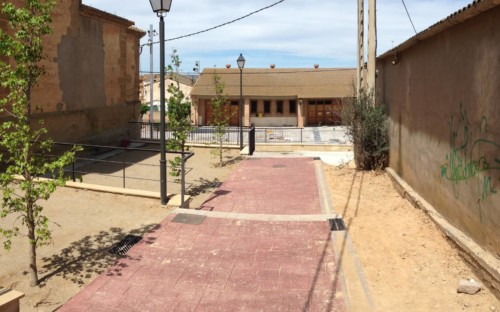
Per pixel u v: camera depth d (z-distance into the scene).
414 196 9.40
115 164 14.26
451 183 7.32
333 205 9.87
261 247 7.15
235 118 40.25
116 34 17.91
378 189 11.37
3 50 5.38
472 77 6.42
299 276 6.08
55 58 14.12
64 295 5.53
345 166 14.73
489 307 5.05
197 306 5.32
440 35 7.93
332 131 35.34
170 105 11.17
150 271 6.25
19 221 7.95
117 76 18.14
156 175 12.86
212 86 39.97
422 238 7.30
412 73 10.18
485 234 5.89
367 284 5.83
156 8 8.76
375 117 13.48
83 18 15.63
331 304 5.31
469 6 5.85
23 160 5.63
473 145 6.35
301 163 15.29
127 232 7.74
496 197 5.54
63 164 5.43
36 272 5.74
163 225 8.12
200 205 9.90
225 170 14.05
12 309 4.54
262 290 5.70
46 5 5.65
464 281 5.52
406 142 10.82
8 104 11.56
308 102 40.41
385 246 7.11
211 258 6.71
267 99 40.19
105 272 6.19
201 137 25.88
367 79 14.09
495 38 5.64
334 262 6.52
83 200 9.41
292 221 8.39
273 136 30.50
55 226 7.87
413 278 5.96
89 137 16.17
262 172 13.73
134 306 5.31
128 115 19.27
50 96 13.96
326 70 42.44
